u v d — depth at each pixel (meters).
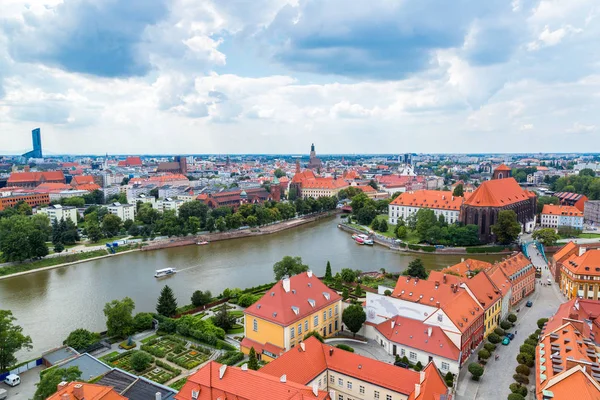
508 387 108.31
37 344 141.88
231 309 165.38
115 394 79.06
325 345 108.62
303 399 74.19
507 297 157.00
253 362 102.31
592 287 168.62
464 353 119.94
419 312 125.56
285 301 125.44
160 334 143.25
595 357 96.19
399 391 92.62
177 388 109.50
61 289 199.62
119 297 186.62
